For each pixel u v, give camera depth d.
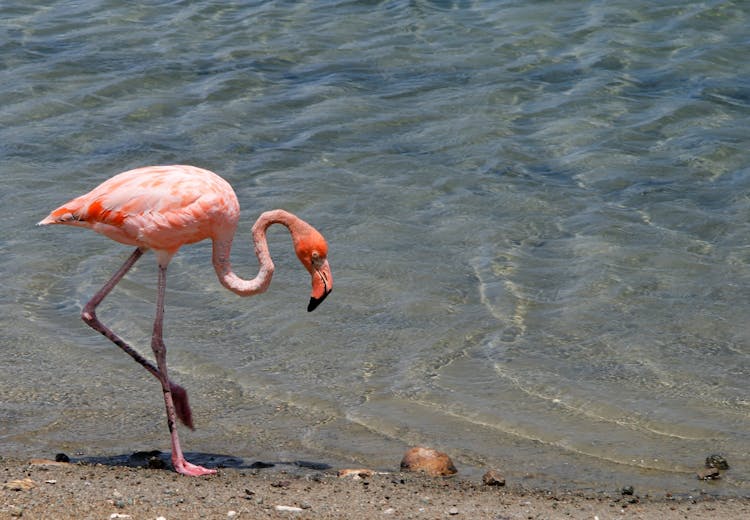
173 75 21.47
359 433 10.18
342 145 18.31
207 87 20.86
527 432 10.20
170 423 9.24
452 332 12.38
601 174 17.00
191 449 9.80
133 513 7.84
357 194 16.36
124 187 9.59
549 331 12.38
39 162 17.56
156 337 9.48
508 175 17.03
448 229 15.19
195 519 7.79
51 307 12.97
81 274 13.86
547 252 14.49
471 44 22.77
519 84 20.72
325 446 9.90
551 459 9.66
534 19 23.92
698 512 8.42
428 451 9.45
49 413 10.49
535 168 17.31
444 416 10.52
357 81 21.12
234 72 21.53
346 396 10.95
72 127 19.02
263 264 10.01
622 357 11.74
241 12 25.16
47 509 7.84
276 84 21.08
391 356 11.84
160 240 9.58
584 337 12.21
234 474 9.12
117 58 22.30
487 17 24.25
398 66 21.81
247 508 8.07
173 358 11.76
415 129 18.95
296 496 8.47
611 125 18.81
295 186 16.61
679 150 17.77
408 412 10.60
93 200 9.58
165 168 9.85
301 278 13.88
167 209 9.51
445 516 8.06
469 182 16.80
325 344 12.13
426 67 21.72
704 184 16.55
